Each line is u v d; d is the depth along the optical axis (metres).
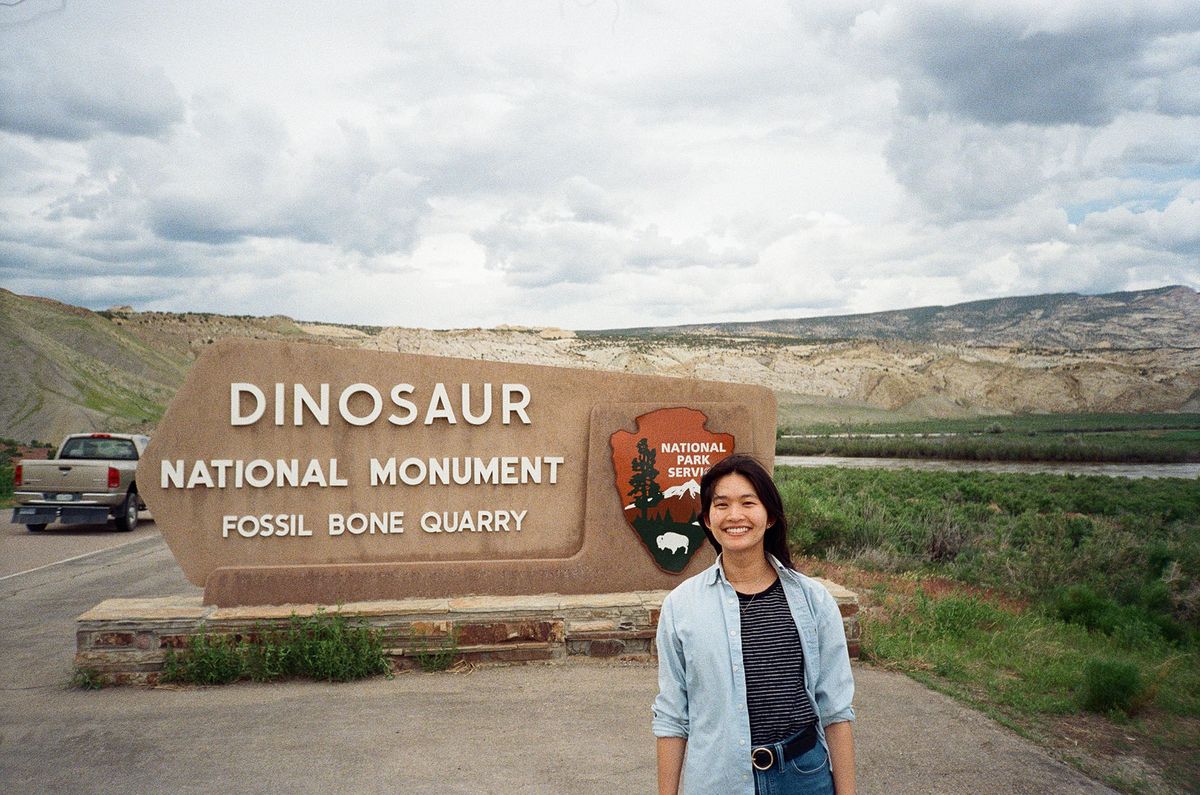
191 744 5.39
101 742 5.43
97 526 18.88
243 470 7.52
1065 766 5.18
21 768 5.00
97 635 6.73
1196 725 6.10
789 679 2.58
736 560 2.71
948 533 15.59
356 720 5.86
